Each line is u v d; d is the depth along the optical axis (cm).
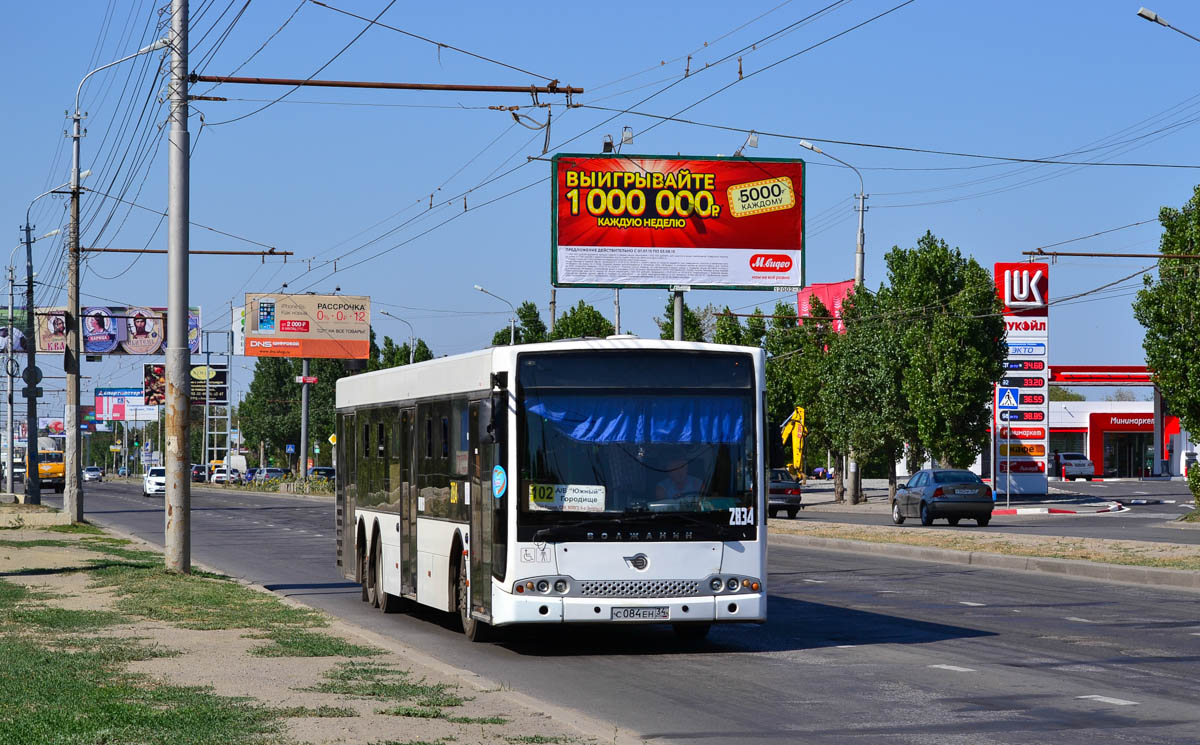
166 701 961
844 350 5259
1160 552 2445
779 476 4706
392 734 840
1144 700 1052
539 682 1184
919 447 5206
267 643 1332
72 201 3906
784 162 4503
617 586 1323
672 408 1361
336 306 8738
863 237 5228
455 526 1500
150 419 15725
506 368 1343
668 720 984
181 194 2152
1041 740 895
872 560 2694
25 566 2311
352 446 2036
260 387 12512
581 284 4403
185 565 2161
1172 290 3738
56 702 943
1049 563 2348
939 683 1150
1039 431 5600
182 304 2162
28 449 4991
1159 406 8419
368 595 1916
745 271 4478
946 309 4916
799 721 975
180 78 2145
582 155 4419
